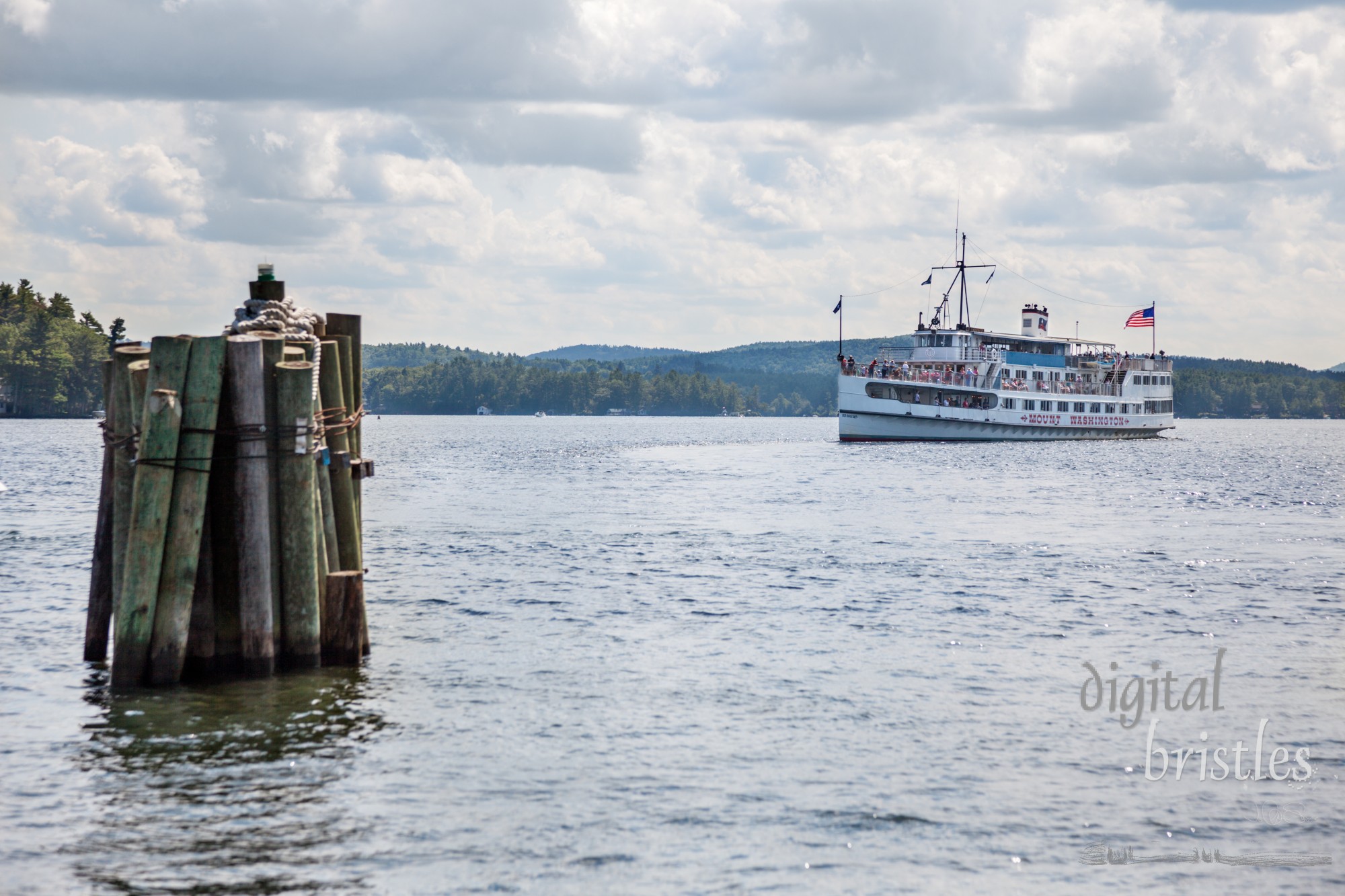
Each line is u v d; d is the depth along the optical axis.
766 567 34.09
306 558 18.39
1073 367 136.12
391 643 22.61
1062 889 12.43
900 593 29.52
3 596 27.66
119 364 18.67
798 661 21.72
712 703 18.69
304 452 18.08
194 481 17.42
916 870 12.73
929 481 76.56
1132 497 65.06
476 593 28.77
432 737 16.58
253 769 15.15
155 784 14.59
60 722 16.80
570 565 33.97
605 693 19.16
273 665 18.25
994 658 22.19
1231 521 51.28
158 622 17.67
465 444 156.25
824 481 77.12
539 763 15.66
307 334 19.80
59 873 12.21
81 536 40.84
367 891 11.97
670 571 32.94
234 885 12.05
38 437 166.75
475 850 12.95
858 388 119.88
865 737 17.06
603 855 12.88
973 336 121.69
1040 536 43.62
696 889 12.18
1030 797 14.81
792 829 13.67
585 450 136.00
